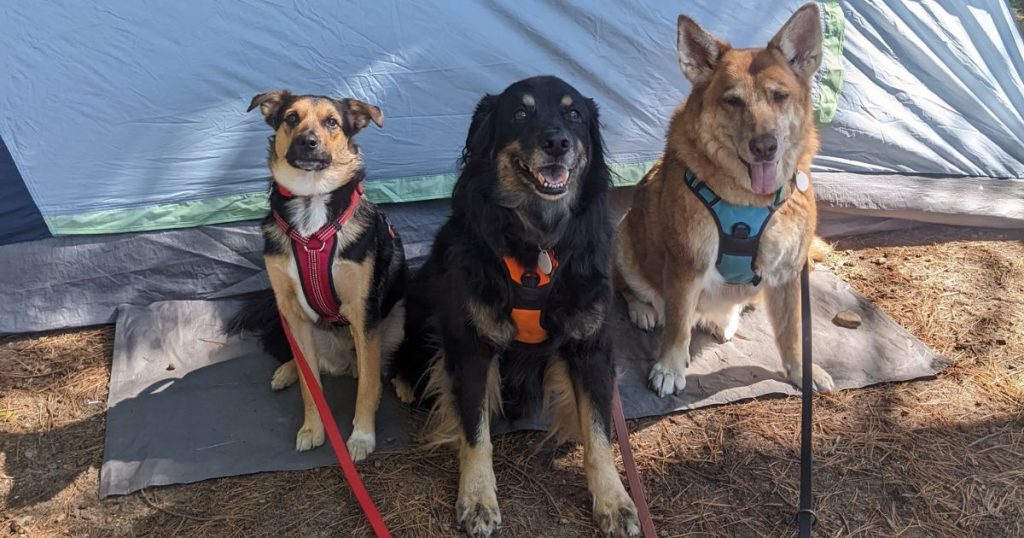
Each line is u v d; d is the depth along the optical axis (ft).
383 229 5.35
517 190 4.57
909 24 6.94
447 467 5.04
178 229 6.24
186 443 5.13
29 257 6.00
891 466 4.97
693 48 5.36
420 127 6.31
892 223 7.25
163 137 5.96
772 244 5.30
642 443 5.20
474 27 6.16
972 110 7.17
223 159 6.13
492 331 4.74
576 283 4.70
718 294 5.64
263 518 4.69
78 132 5.83
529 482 4.94
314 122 4.83
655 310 6.23
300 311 5.17
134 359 5.79
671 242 5.51
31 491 4.83
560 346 4.86
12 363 5.80
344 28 5.98
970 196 7.11
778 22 6.64
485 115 4.75
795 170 5.25
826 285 6.49
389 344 5.64
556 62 6.39
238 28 5.83
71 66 5.69
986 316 6.16
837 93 6.82
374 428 5.18
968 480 4.86
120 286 6.23
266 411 5.40
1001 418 5.26
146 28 5.71
